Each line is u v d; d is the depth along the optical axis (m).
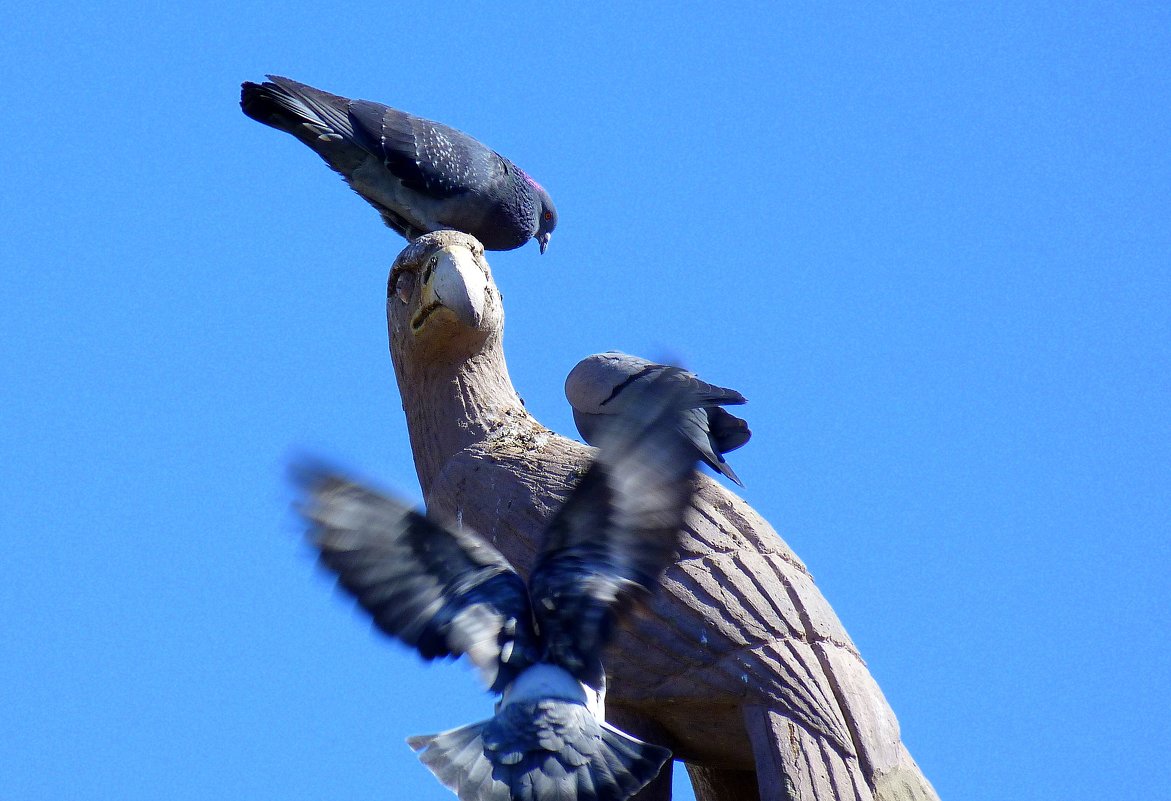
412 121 23.23
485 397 13.84
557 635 8.21
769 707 11.02
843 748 10.88
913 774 11.10
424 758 7.88
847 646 11.73
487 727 8.02
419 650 8.05
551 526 8.36
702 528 11.93
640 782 7.79
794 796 10.57
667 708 11.39
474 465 12.97
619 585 8.20
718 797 12.52
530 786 7.73
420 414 13.92
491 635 8.19
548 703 7.99
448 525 8.27
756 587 11.57
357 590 8.00
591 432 15.75
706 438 14.84
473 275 13.77
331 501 7.97
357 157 22.98
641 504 8.16
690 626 11.27
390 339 14.34
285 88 22.05
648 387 8.18
